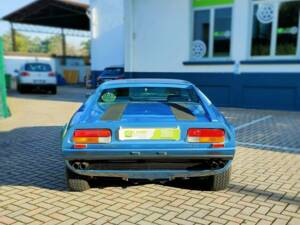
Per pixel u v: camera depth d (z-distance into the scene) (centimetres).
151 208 373
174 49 1276
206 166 372
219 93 1201
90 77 2364
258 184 446
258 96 1131
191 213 361
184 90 481
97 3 2172
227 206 378
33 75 1814
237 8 1135
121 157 359
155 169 370
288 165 529
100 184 441
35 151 624
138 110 413
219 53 1201
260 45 1122
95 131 358
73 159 362
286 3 1065
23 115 1076
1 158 578
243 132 775
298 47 1063
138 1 1323
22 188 436
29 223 341
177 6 1248
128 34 1355
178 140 359
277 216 354
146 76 1345
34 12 2759
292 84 1070
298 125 854
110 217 353
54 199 400
